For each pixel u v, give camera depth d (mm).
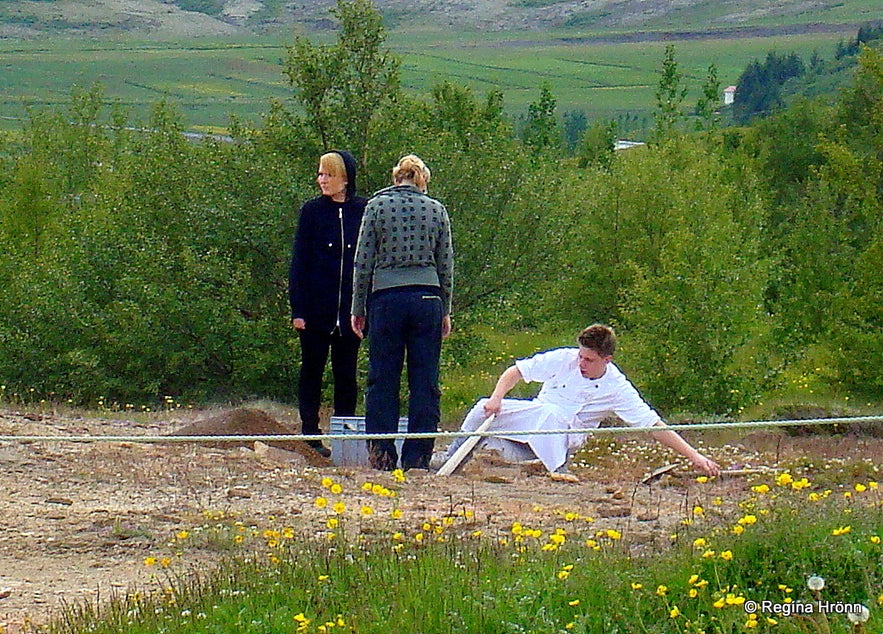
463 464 12047
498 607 6430
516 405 12242
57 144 47188
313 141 25750
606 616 6328
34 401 23594
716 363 23109
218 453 12297
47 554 8430
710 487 11406
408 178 12031
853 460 13688
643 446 14820
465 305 26000
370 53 25797
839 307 27016
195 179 25406
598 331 11789
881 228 26812
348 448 12289
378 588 6887
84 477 10773
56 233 34938
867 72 28562
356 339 13438
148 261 24484
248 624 6473
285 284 24906
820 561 6898
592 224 38719
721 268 23688
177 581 7449
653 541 7891
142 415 17641
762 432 17141
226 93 182500
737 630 6195
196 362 23953
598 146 68625
